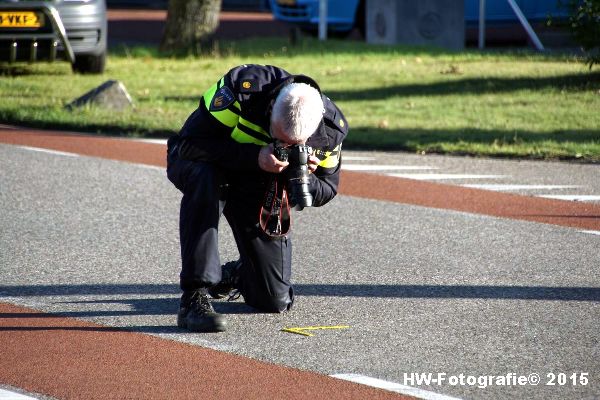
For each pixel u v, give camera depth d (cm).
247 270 2091
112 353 1844
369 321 2062
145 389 1661
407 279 2386
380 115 4962
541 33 8131
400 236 2822
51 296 2211
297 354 1850
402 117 4909
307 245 2712
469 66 6606
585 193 3412
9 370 1744
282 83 1920
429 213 3119
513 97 5397
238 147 1942
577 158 4003
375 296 2244
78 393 1641
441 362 1814
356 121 4781
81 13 5894
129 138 4403
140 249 2633
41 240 2706
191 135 1967
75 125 4584
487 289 2305
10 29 5500
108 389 1659
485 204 3244
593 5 5525
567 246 2720
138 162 3859
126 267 2459
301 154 1894
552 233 2867
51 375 1723
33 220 2927
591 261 2566
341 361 1812
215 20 7650
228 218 2081
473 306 2173
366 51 7481
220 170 2002
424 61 6944
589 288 2320
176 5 7600
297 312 2127
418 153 4169
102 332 1970
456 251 2658
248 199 2042
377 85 5962
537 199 3316
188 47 7581
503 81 5916
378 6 8088
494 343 1925
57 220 2933
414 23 7950
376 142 4294
